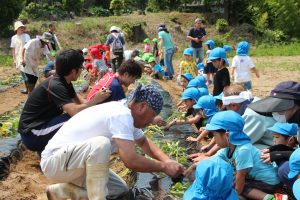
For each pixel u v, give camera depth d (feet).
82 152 14.28
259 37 128.98
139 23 125.08
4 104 42.14
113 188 16.60
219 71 31.24
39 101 19.88
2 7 109.19
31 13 127.95
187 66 44.88
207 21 139.23
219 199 13.17
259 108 16.29
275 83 58.39
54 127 19.58
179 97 41.55
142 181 19.34
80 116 15.24
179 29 129.59
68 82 20.39
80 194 15.07
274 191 16.78
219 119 16.60
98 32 119.96
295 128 17.15
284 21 131.64
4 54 103.14
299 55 103.04
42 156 15.28
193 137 25.88
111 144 15.06
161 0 152.35
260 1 137.80
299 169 14.42
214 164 13.26
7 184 19.49
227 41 127.03
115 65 54.90
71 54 19.85
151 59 56.24
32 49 41.19
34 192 19.04
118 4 145.59
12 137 26.58
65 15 133.59
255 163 16.76
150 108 14.67
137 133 16.33
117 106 14.89
